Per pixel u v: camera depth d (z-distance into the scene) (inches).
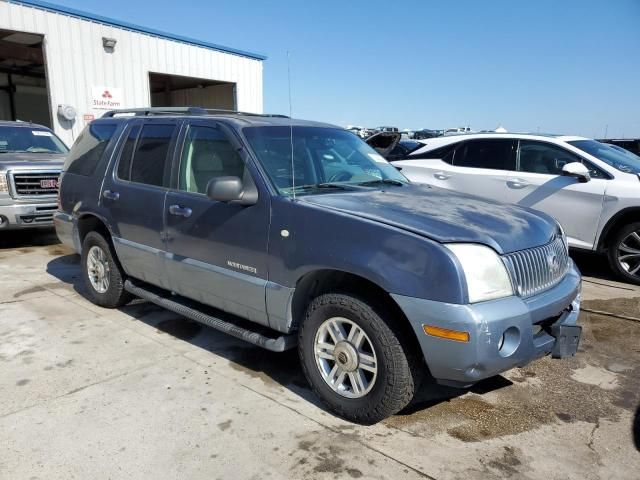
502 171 280.5
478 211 139.1
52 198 318.3
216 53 687.1
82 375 150.2
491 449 118.2
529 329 115.6
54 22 519.2
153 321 195.0
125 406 133.5
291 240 131.3
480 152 291.3
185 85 850.1
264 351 169.8
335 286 131.3
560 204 259.1
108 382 146.3
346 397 126.9
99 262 206.8
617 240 247.8
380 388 119.7
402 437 122.3
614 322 199.3
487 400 140.9
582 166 251.6
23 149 360.8
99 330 185.0
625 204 240.1
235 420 128.2
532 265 125.0
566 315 134.3
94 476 106.7
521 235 128.0
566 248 152.6
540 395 144.1
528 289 123.3
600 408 137.4
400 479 107.3
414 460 113.5
